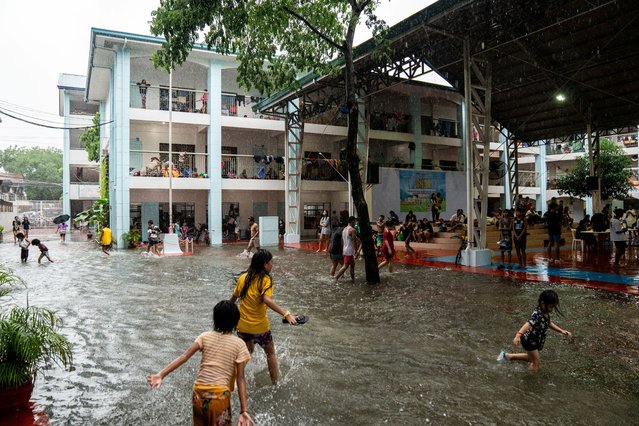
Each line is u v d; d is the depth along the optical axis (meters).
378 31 11.27
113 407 4.20
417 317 7.43
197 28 9.66
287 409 4.08
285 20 10.37
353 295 9.38
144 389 4.61
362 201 11.03
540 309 4.95
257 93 27.53
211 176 23.45
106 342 6.25
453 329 6.67
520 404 4.12
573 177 29.73
